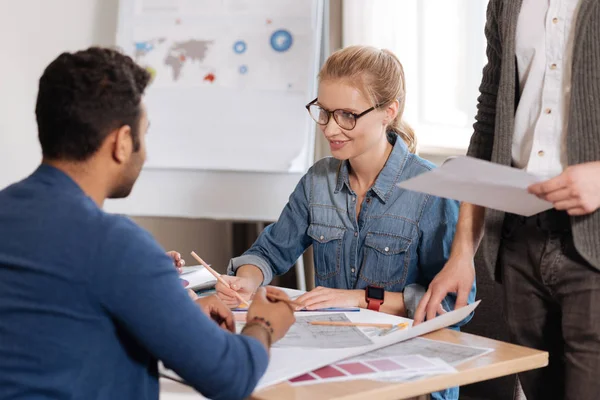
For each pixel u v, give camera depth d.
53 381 0.89
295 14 2.60
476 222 1.46
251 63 2.62
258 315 1.08
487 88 1.51
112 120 0.96
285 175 2.59
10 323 0.90
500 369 1.09
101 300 0.90
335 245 1.75
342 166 1.77
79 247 0.90
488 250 1.42
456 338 1.22
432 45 2.63
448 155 2.60
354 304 1.49
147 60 2.71
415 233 1.69
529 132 1.39
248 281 1.66
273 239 1.82
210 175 2.65
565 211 1.30
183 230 3.22
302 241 1.83
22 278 0.90
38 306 0.89
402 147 1.73
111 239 0.90
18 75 3.20
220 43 2.66
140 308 0.90
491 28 1.48
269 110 2.59
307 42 2.58
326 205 1.77
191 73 2.67
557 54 1.34
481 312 1.97
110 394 0.93
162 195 2.69
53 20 3.19
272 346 1.15
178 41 2.70
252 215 2.62
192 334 0.92
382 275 1.71
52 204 0.93
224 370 0.94
